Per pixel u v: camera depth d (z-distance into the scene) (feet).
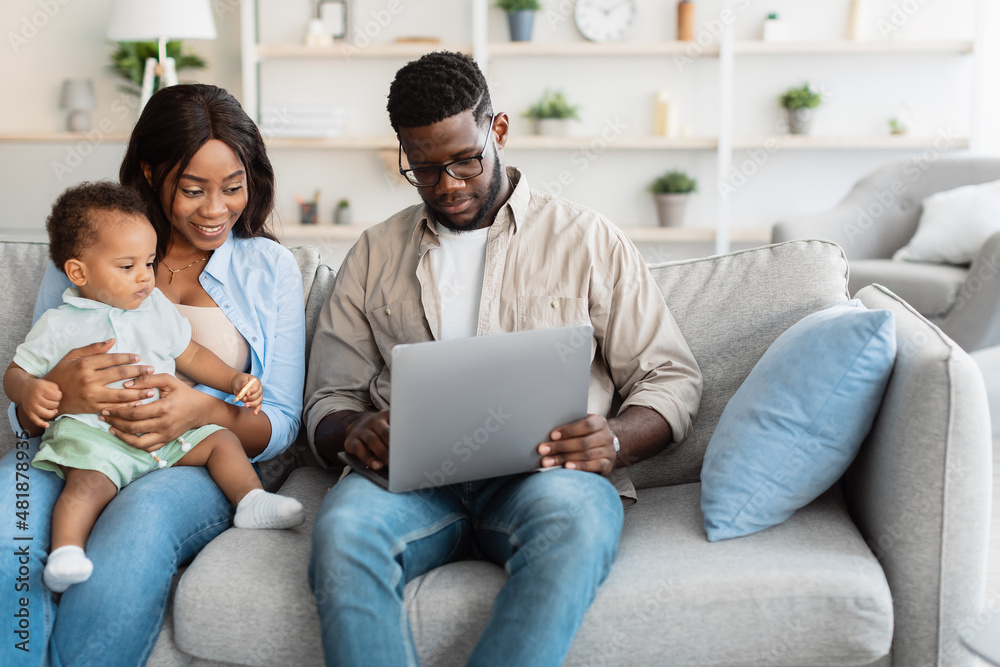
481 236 5.03
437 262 5.03
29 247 5.67
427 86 4.54
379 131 15.88
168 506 4.16
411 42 15.10
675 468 5.06
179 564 4.33
